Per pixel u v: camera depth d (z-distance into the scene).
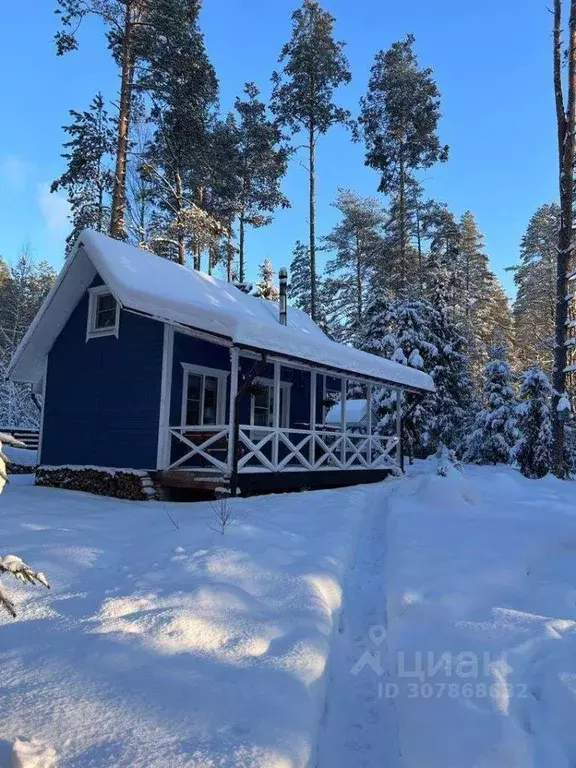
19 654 3.09
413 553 5.86
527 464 15.80
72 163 18.20
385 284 33.16
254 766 2.16
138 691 2.68
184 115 19.67
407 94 25.64
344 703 3.27
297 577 4.58
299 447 11.15
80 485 11.04
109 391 11.54
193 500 11.00
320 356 10.77
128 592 4.07
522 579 5.12
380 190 27.80
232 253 27.80
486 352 32.59
